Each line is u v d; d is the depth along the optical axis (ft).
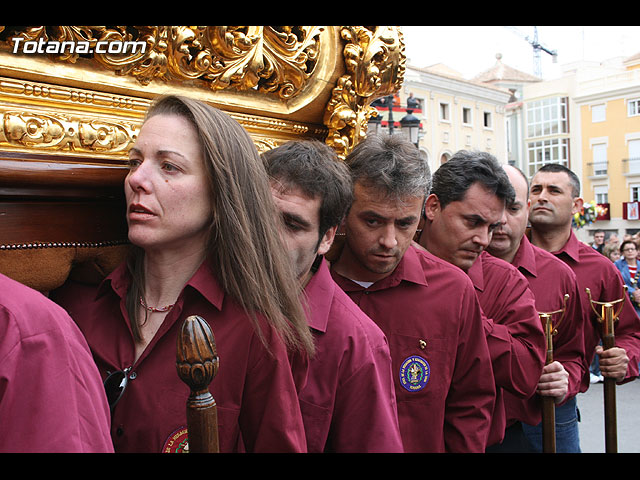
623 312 8.34
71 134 3.05
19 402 2.10
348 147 4.75
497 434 5.69
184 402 2.99
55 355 2.21
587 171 105.60
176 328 3.10
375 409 3.71
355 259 4.96
